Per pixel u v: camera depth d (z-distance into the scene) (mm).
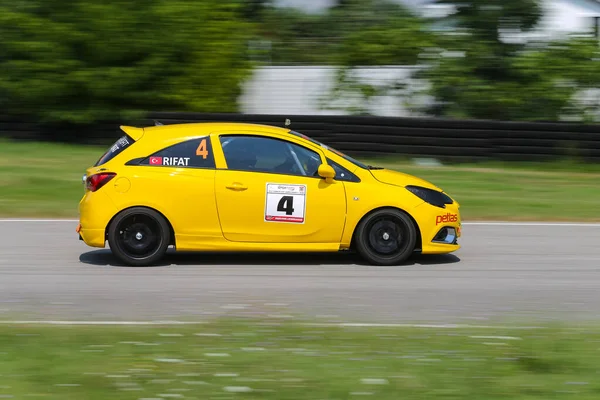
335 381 7137
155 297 10695
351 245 12727
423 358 7855
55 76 28047
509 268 12859
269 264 12836
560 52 28016
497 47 28547
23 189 19844
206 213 12266
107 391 6828
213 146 12461
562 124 24531
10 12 28297
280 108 29453
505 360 7812
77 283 11453
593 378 7301
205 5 28953
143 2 28578
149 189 12234
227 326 9109
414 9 29578
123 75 28047
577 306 10539
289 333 8805
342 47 29172
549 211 18531
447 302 10633
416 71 28578
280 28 34969
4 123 28625
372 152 24984
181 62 29000
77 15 28219
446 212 12758
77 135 28469
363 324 9375
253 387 6961
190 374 7289
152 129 12758
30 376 7188
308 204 12344
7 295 10734
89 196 12352
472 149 24688
